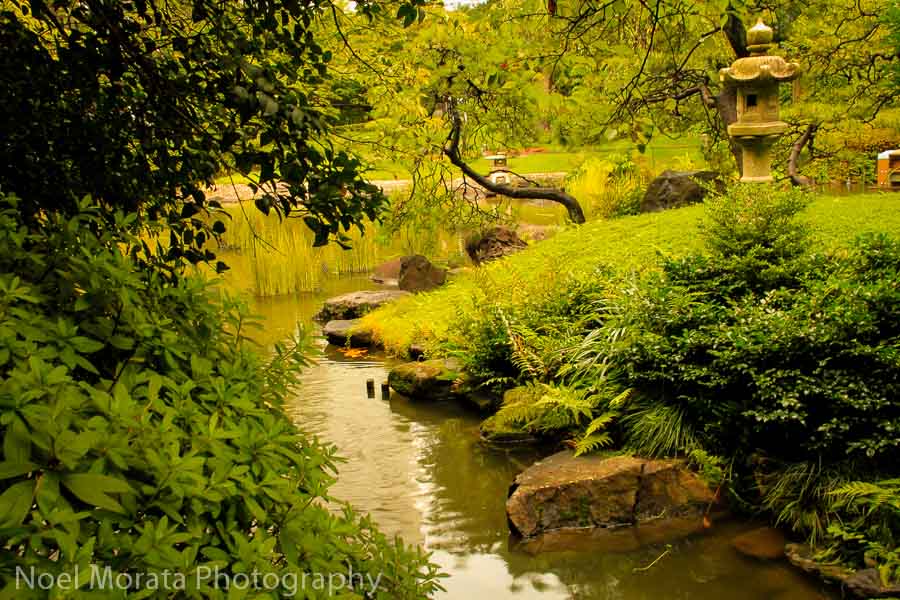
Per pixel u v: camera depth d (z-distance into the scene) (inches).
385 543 93.5
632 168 808.3
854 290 226.4
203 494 66.1
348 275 757.3
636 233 487.5
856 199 470.6
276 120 96.5
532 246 571.2
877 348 209.8
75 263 81.2
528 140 258.5
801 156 673.0
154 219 121.3
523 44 169.2
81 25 119.3
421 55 191.8
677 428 246.4
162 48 116.5
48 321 73.1
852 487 194.5
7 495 54.0
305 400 366.6
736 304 266.8
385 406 352.8
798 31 592.1
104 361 82.8
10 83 109.7
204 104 118.9
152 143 117.3
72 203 115.1
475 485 259.3
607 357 280.7
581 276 370.3
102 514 61.7
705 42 160.6
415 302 517.3
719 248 302.8
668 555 207.5
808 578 190.4
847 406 211.8
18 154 111.4
